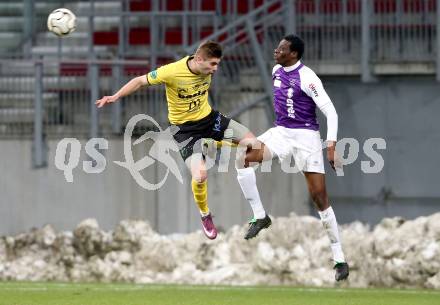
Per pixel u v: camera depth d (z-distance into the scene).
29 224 44.88
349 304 30.52
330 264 38.72
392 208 46.16
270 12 50.56
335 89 46.38
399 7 44.78
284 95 29.14
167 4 51.97
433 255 37.09
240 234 40.69
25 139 45.03
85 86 46.25
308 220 40.50
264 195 44.34
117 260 40.88
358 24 45.34
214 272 39.44
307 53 45.56
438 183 45.81
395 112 45.94
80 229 41.81
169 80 27.47
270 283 38.69
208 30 50.56
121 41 49.22
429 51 44.88
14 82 47.16
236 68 46.56
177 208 43.97
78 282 39.72
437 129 45.72
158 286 37.25
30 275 40.78
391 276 37.31
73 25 29.14
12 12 53.91
